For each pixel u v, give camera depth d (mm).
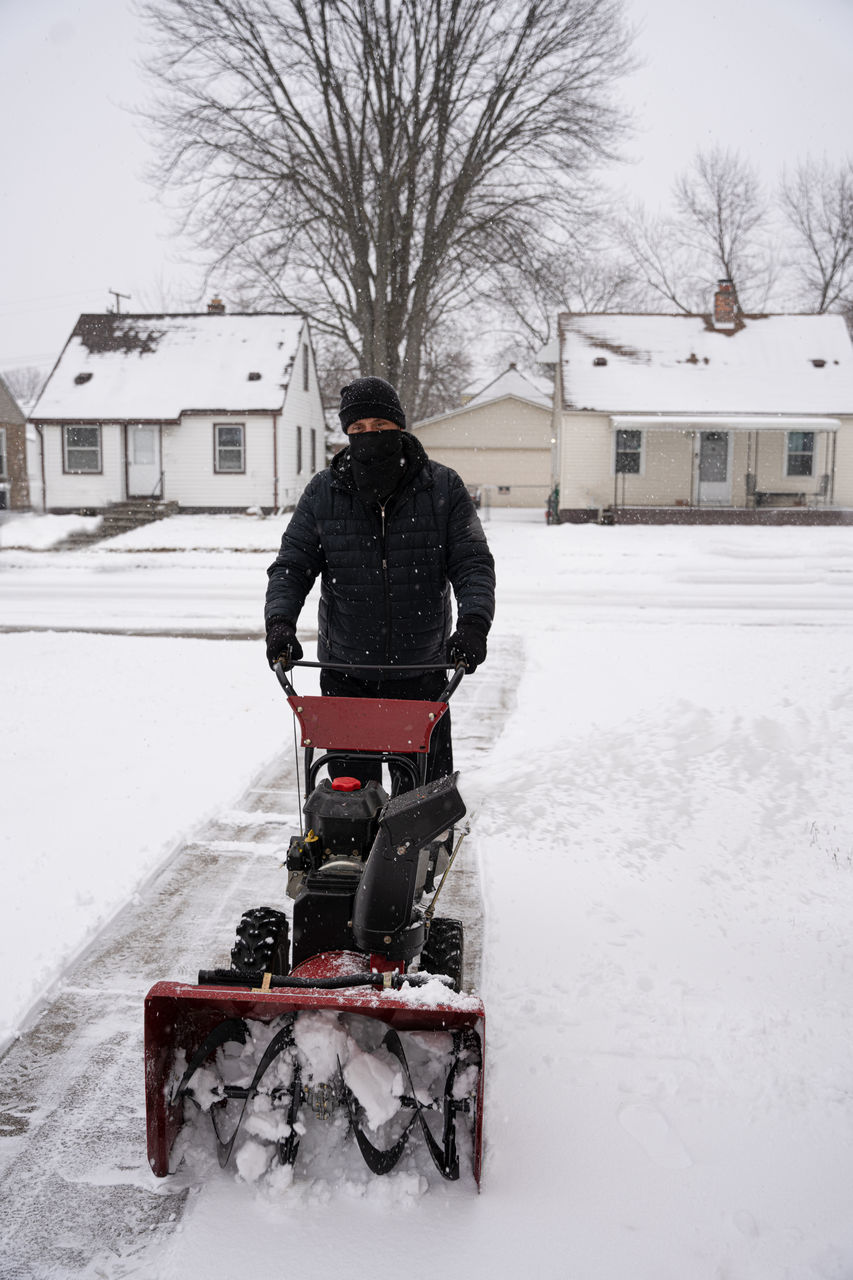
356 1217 2697
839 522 31188
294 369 34625
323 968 3029
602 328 35500
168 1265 2535
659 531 28750
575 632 12836
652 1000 3801
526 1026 3625
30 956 4102
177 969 4070
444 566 4039
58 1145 2994
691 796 6129
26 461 42844
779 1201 2779
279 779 6605
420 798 3121
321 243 32438
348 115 30625
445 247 30953
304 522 4039
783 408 32406
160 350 35062
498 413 45219
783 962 4094
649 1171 2895
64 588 18594
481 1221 2693
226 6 28000
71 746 7266
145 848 5312
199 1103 2791
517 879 4988
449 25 29047
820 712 7832
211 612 15297
